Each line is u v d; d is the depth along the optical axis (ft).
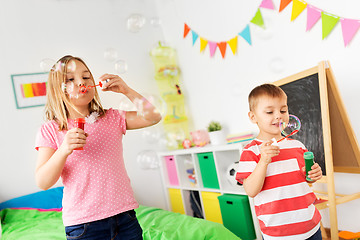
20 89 8.45
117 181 3.38
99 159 3.34
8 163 8.22
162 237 5.21
